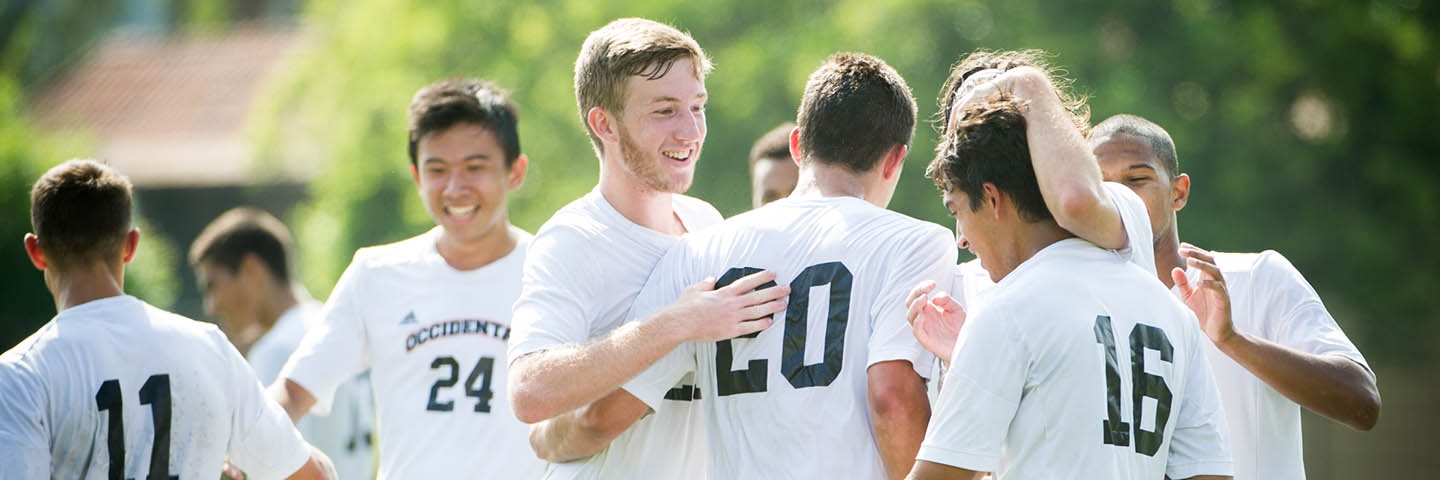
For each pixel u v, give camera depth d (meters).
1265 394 11.69
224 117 83.31
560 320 10.95
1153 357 9.52
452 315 15.06
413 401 14.96
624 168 11.45
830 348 10.43
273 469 12.68
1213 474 9.66
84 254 12.24
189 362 12.19
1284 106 45.81
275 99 63.00
